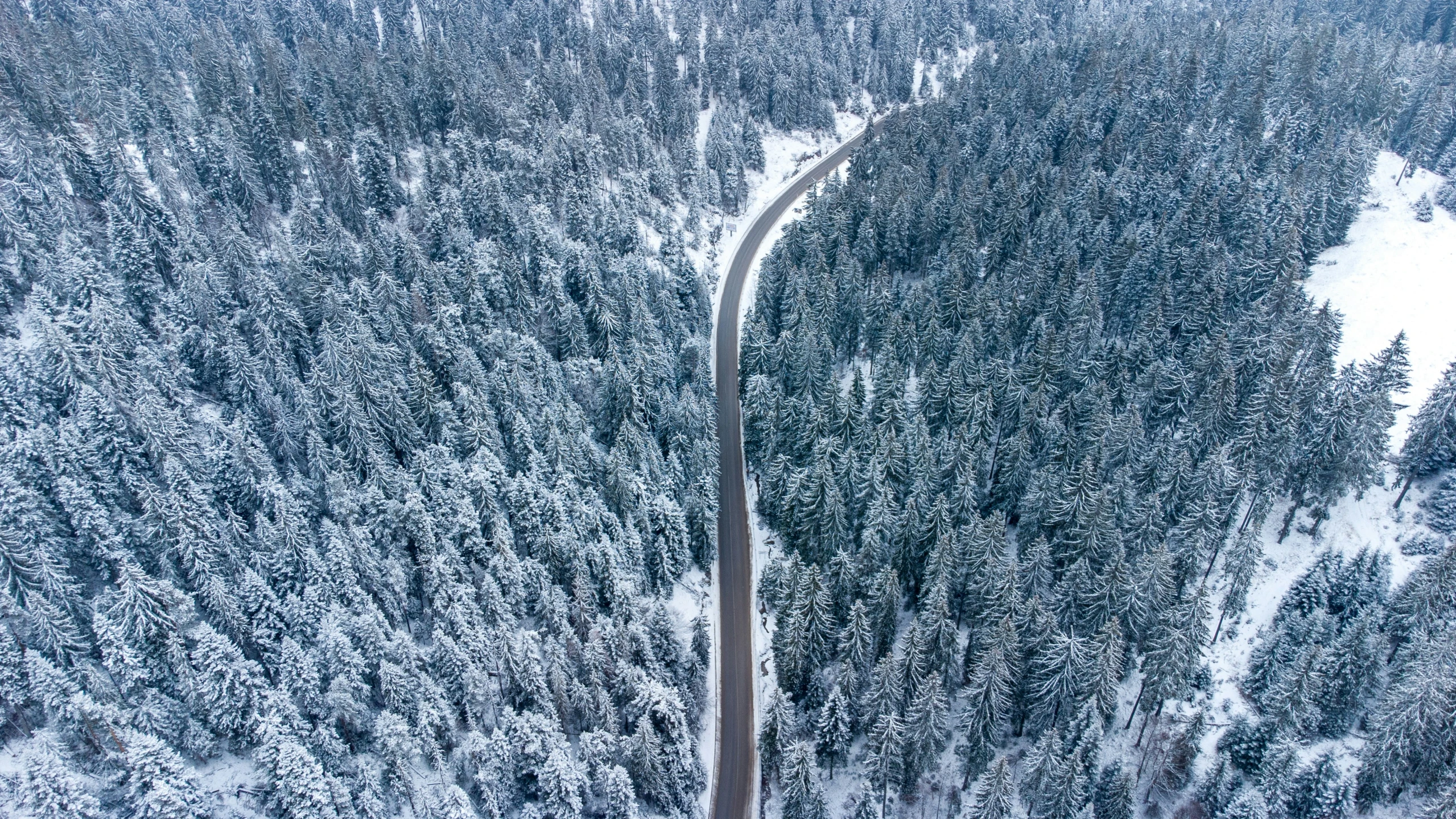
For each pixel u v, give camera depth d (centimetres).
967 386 8019
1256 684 6128
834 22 16825
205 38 11969
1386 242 10069
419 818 4878
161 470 6084
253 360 7025
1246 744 5622
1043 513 6631
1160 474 6831
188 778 4466
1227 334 7938
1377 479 7138
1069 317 8669
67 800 4103
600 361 9106
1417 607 5828
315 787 4438
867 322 9494
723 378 9969
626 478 7112
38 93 9156
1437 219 10425
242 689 4909
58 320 6606
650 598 6481
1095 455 6788
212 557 5528
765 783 5925
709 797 5978
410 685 5234
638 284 9694
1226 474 6494
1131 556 6419
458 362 7619
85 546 5541
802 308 9181
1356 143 10244
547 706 5488
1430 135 11669
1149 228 10000
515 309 8794
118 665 4806
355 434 6588
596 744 5244
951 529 6231
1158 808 5578
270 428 6888
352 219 9538
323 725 4916
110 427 6053
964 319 9056
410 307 8181
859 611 5838
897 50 16575
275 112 10794
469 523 6272
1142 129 12088
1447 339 8712
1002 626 5322
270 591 5447
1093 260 9794
